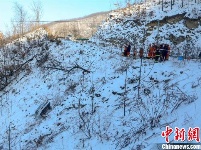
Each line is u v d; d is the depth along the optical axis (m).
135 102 19.62
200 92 17.78
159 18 37.53
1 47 34.88
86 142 17.89
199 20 36.22
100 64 26.00
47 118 21.59
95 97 21.72
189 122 15.12
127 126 17.75
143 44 34.84
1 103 25.95
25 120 22.47
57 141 18.94
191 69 21.50
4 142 20.84
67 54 29.14
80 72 25.64
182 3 38.53
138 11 40.22
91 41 34.59
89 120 19.55
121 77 22.94
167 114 17.17
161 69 22.61
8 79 29.67
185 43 34.44
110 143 17.03
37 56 31.11
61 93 23.95
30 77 28.14
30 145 19.64
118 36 36.88
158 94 19.58
